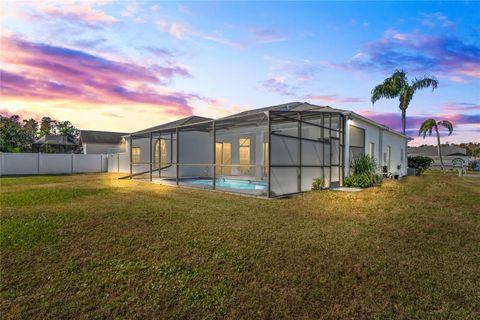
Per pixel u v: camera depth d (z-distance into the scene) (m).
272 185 7.73
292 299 2.51
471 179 15.54
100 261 3.30
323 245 3.79
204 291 2.65
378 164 13.56
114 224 4.82
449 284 2.74
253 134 13.50
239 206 6.48
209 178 16.03
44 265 3.21
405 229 4.54
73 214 5.53
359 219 5.21
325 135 10.20
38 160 18.75
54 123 44.12
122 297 2.56
